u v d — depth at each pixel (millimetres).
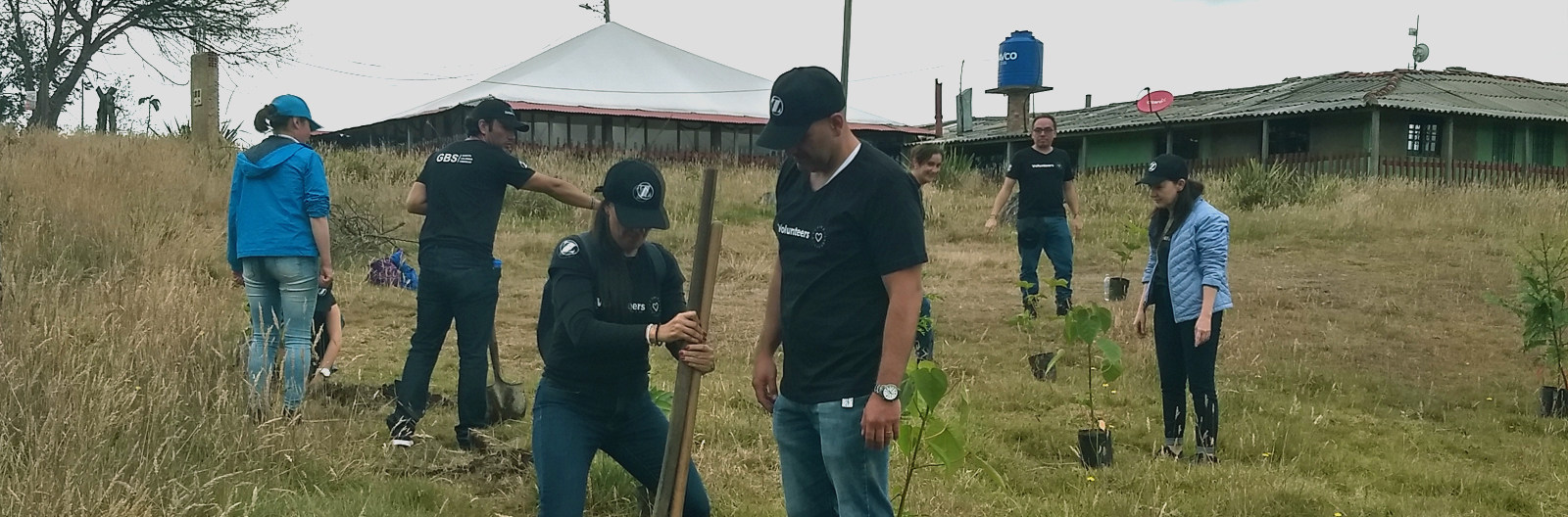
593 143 33469
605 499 4953
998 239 15773
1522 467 6590
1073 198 9914
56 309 6383
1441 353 9500
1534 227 15789
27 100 37594
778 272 3926
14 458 4484
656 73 36438
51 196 11094
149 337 6027
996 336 9516
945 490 5465
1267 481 5781
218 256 10938
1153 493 5598
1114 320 9734
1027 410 7223
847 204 3451
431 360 5633
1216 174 25625
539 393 4047
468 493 5078
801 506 3830
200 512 4422
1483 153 30594
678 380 3756
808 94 3383
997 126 40844
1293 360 8852
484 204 5594
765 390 3947
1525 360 9320
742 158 30484
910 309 3416
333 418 5770
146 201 12195
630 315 3979
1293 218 16281
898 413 3438
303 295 5738
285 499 4695
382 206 14906
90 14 39469
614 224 3934
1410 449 6820
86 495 4207
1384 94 29312
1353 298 11414
